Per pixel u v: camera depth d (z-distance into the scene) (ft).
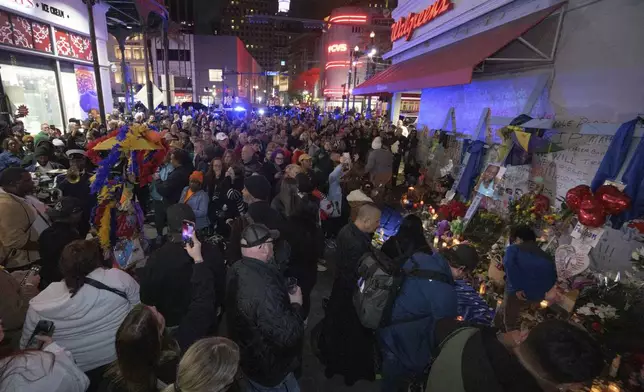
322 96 263.90
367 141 44.57
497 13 28.12
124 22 84.43
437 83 24.59
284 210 15.37
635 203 14.33
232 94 229.66
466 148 30.04
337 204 23.72
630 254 15.70
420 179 33.88
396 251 12.09
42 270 11.93
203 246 10.10
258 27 539.70
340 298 11.88
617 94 16.93
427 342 9.11
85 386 6.59
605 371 10.69
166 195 19.52
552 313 13.50
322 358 12.65
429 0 42.78
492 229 22.24
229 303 8.00
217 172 20.44
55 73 56.18
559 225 16.89
